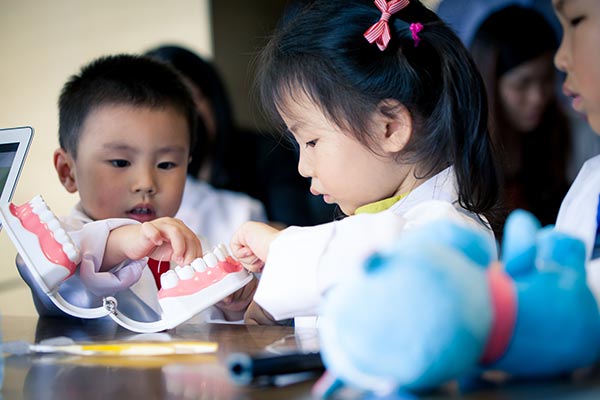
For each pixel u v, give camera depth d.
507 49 2.15
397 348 0.46
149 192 1.39
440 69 1.17
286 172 2.73
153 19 3.40
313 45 1.17
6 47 3.42
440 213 0.95
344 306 0.48
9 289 2.13
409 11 1.21
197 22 3.37
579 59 1.63
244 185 2.62
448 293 0.47
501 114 2.18
